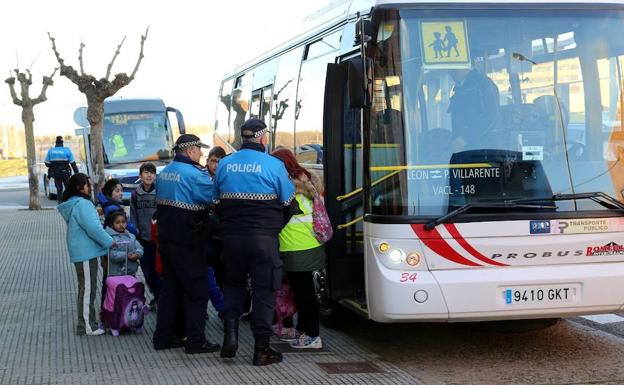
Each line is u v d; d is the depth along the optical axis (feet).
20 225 63.62
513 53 22.22
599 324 28.04
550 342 25.67
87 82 51.16
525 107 22.08
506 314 21.25
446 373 22.08
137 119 82.23
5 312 30.17
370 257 21.72
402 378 21.20
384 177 21.57
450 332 27.14
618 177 22.26
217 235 26.58
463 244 21.17
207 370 21.89
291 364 22.67
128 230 28.50
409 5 22.00
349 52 25.53
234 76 48.42
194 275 23.54
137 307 26.40
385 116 21.71
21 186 129.80
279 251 23.25
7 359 23.15
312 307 24.38
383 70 21.77
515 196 21.67
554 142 22.07
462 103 21.89
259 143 22.53
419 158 21.57
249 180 21.86
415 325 28.27
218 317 29.35
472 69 22.02
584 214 21.65
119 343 25.23
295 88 32.78
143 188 30.19
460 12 22.20
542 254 21.42
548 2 22.61
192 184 23.22
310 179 23.79
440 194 21.50
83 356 23.50
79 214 25.90
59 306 31.27
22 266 42.29
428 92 21.81
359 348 24.99
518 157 21.86
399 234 21.20
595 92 22.52
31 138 78.28
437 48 21.97
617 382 21.07
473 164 21.68
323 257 23.70
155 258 30.07
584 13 22.74
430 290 20.99
